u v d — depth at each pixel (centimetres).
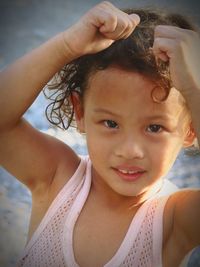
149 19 89
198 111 72
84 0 247
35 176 88
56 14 233
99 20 71
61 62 78
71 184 88
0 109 81
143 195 84
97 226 85
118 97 77
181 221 81
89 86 80
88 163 89
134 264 83
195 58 72
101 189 86
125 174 79
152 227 83
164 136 78
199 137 72
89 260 84
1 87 80
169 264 83
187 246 82
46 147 88
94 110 79
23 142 86
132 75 77
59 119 102
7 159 87
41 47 79
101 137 79
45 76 79
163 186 86
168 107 77
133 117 77
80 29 73
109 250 84
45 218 87
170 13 93
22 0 244
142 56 77
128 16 71
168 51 72
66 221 86
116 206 85
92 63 80
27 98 80
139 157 77
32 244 87
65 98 92
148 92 77
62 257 85
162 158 78
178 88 72
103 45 74
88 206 86
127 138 78
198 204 79
